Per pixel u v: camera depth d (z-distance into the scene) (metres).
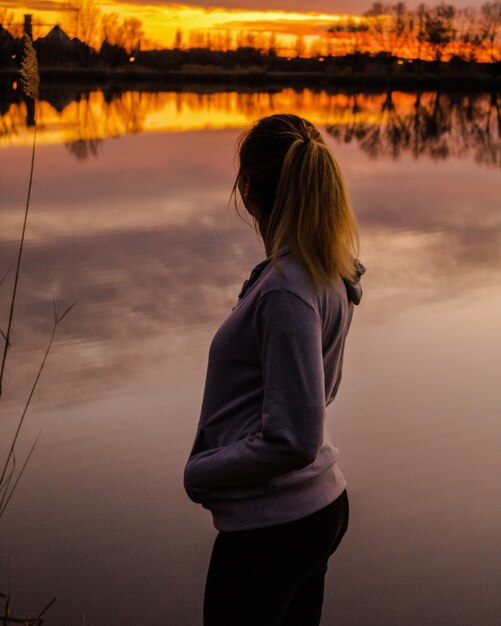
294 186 1.46
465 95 55.69
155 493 3.11
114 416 3.79
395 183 13.37
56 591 2.46
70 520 2.89
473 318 5.48
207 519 2.94
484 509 3.05
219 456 1.48
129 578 2.55
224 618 1.58
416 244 8.16
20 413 3.79
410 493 3.16
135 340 4.87
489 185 13.31
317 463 1.55
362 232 8.73
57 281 6.23
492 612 2.42
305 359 1.39
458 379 4.36
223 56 62.16
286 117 1.54
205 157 15.55
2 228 8.38
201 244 7.70
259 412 1.50
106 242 7.72
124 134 20.28
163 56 60.41
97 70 55.25
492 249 7.90
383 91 59.22
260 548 1.53
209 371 1.56
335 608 2.43
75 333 4.97
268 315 1.40
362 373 4.42
